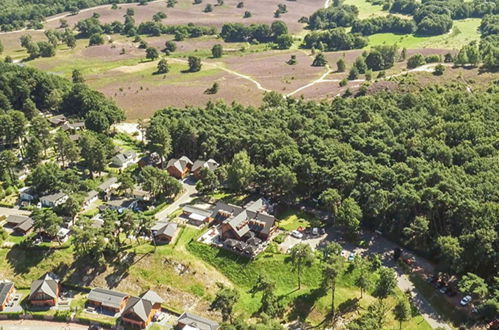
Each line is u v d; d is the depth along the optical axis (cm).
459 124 19888
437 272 14738
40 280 15000
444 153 18088
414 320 13325
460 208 14962
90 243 15688
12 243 16562
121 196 19412
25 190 19625
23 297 15100
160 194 19275
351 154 18825
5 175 19788
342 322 13538
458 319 13262
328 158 18525
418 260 15400
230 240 15900
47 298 14688
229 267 15438
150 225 16150
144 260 15662
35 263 15938
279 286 14725
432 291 14150
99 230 15738
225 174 19675
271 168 18525
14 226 17400
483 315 12888
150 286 15112
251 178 18912
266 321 12862
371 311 13262
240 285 15012
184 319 13600
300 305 14100
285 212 18088
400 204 15825
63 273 15688
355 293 14238
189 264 15488
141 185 19762
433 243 15400
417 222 15275
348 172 17400
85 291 15300
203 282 15112
